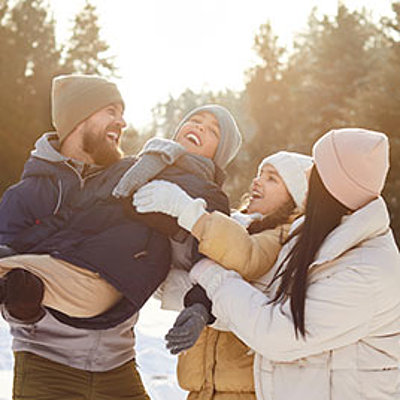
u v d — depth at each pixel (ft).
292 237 8.68
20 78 119.24
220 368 9.15
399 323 7.98
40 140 9.91
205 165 9.68
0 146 112.68
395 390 8.00
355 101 96.22
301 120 121.70
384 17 100.53
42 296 8.21
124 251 8.95
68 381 9.56
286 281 8.06
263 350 7.95
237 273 8.53
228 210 9.53
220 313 8.31
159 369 19.95
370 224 7.88
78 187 9.55
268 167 9.96
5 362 18.84
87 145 9.75
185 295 8.63
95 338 9.65
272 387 8.11
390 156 85.46
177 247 9.52
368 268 7.77
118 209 9.34
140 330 25.88
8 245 9.30
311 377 7.89
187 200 8.77
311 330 7.73
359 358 7.84
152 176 9.25
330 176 8.02
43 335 9.55
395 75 91.97
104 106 9.80
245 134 136.67
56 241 9.04
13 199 9.62
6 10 125.59
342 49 119.96
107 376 9.81
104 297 8.73
